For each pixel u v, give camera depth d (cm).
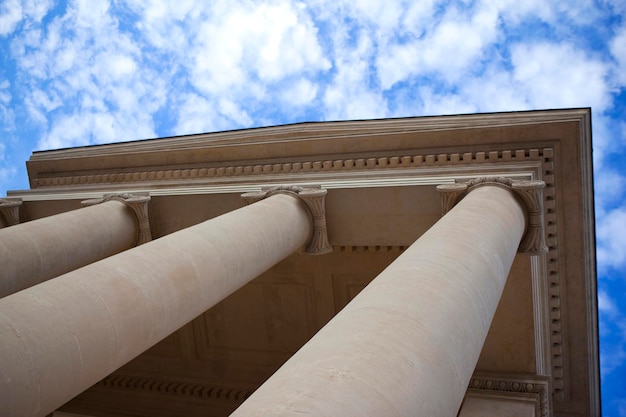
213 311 2453
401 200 1827
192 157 2384
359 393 715
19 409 873
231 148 2302
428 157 2012
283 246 1734
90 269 1167
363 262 2161
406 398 749
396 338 841
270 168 2217
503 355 1919
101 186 2295
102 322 1071
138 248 1341
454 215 1460
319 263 2216
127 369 2684
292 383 734
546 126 1891
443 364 861
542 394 1878
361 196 1861
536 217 1683
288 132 2261
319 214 1872
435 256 1155
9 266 1549
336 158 2139
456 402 861
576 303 1970
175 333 2555
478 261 1209
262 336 2416
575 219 1900
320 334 887
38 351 927
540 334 1919
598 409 2128
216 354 2514
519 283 1820
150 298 1204
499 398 1883
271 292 2339
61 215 1862
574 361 2045
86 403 2730
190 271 1349
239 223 1627
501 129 1941
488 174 1823
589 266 1944
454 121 2062
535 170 1830
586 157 1897
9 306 965
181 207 2061
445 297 1004
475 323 1027
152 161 2467
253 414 677
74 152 2684
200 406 2553
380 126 2173
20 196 2375
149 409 2622
